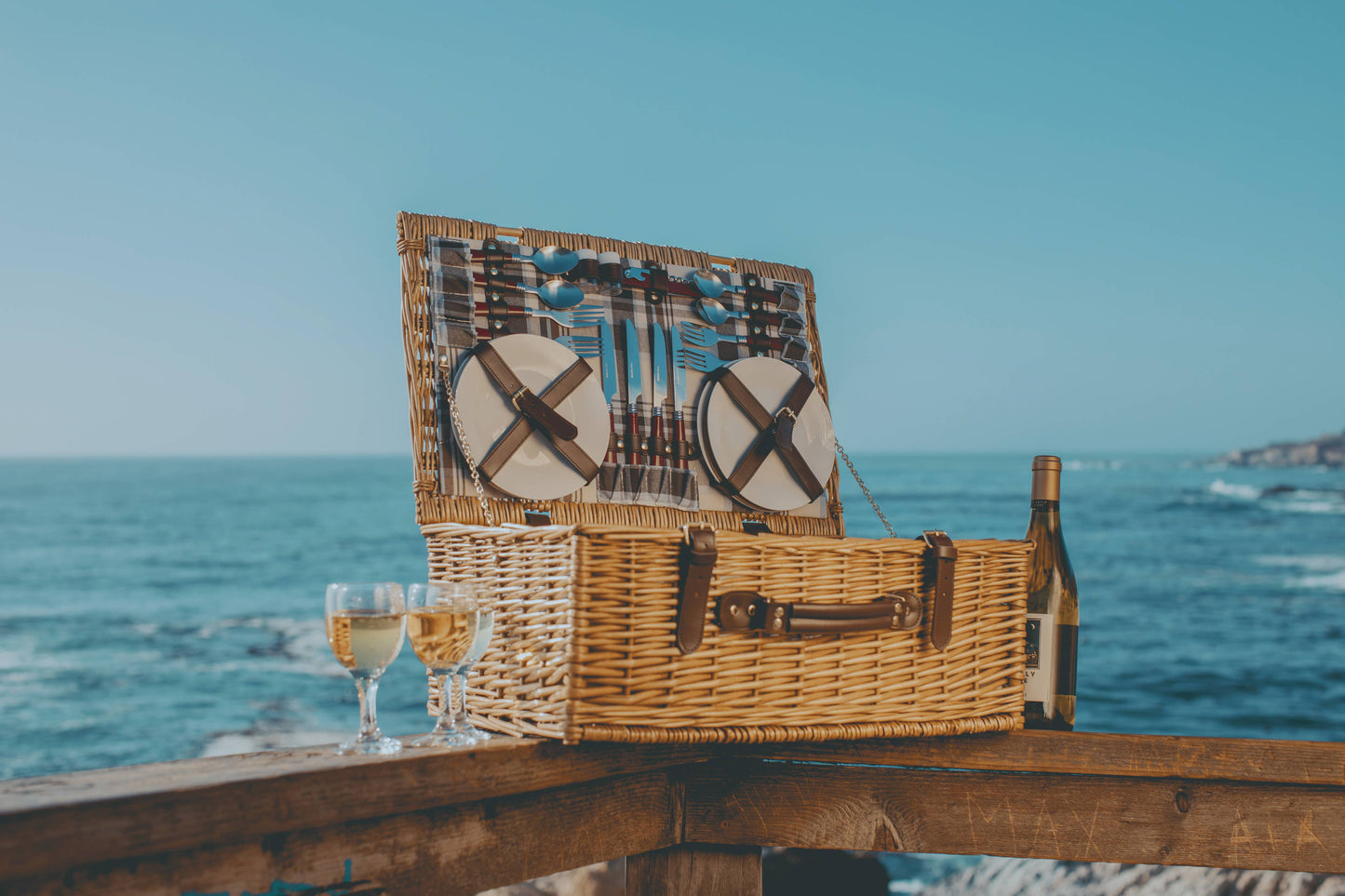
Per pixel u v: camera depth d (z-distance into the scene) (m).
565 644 1.41
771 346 2.18
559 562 1.44
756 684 1.52
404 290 1.84
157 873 1.09
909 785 1.72
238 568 26.12
